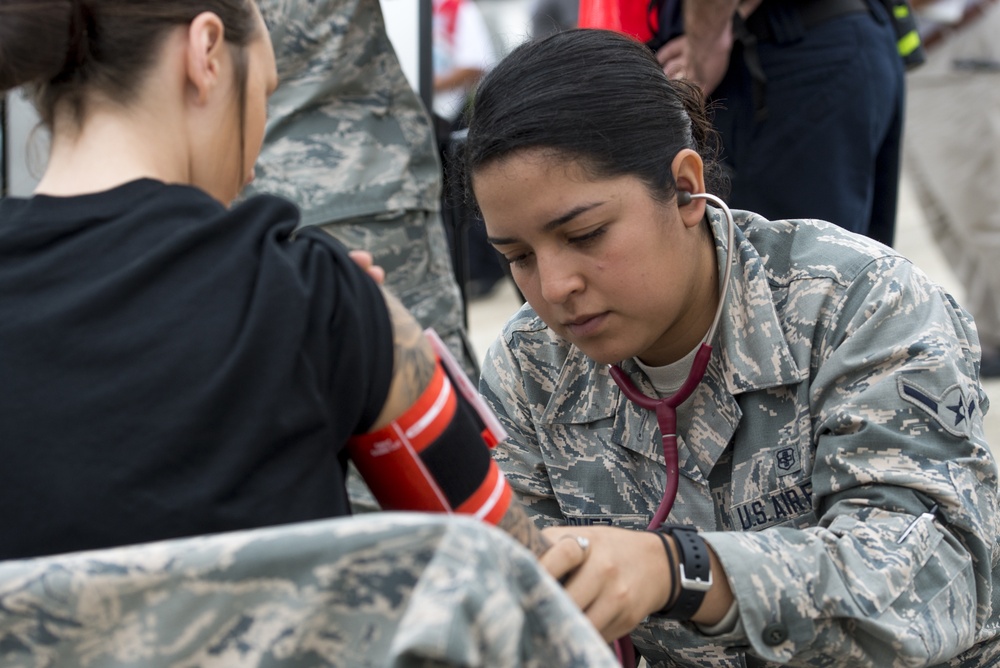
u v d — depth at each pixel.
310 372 1.29
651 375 2.03
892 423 1.78
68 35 1.39
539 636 1.08
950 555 1.74
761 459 1.95
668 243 1.82
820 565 1.66
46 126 1.48
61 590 1.08
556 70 1.77
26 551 1.23
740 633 1.66
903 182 9.31
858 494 1.79
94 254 1.33
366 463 1.46
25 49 1.38
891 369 1.82
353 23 3.14
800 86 3.48
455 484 1.44
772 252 2.00
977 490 1.79
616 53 1.81
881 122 3.56
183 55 1.45
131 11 1.42
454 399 1.45
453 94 6.75
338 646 1.08
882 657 1.70
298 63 3.14
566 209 1.75
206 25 1.45
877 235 3.85
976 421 1.83
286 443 1.28
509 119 1.75
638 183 1.77
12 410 1.25
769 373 1.92
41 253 1.34
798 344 1.92
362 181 3.17
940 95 5.17
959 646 1.73
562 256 1.79
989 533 1.79
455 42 6.82
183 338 1.27
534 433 2.17
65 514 1.22
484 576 1.03
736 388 1.94
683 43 3.56
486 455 1.48
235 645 1.09
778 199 3.56
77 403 1.25
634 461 2.07
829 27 3.47
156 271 1.30
